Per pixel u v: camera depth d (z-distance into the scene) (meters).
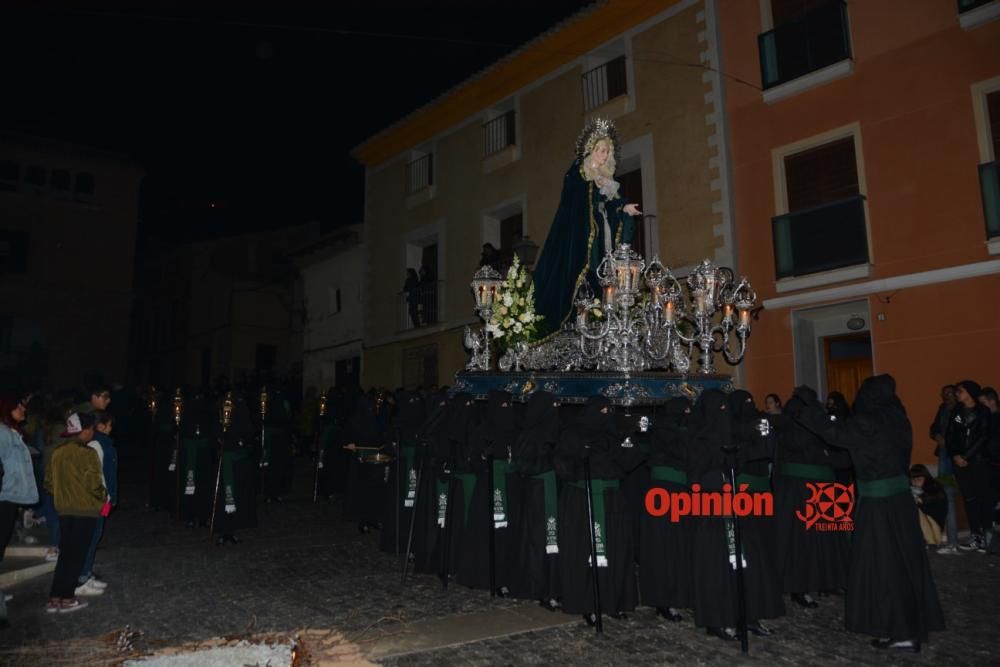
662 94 14.23
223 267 30.19
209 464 10.02
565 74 16.47
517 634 5.38
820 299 11.79
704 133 13.47
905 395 10.80
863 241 11.25
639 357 7.22
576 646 5.11
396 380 20.95
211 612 5.98
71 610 6.04
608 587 5.65
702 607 5.25
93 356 27.27
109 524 10.27
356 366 23.42
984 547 7.95
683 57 13.95
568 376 6.88
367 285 22.36
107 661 4.82
